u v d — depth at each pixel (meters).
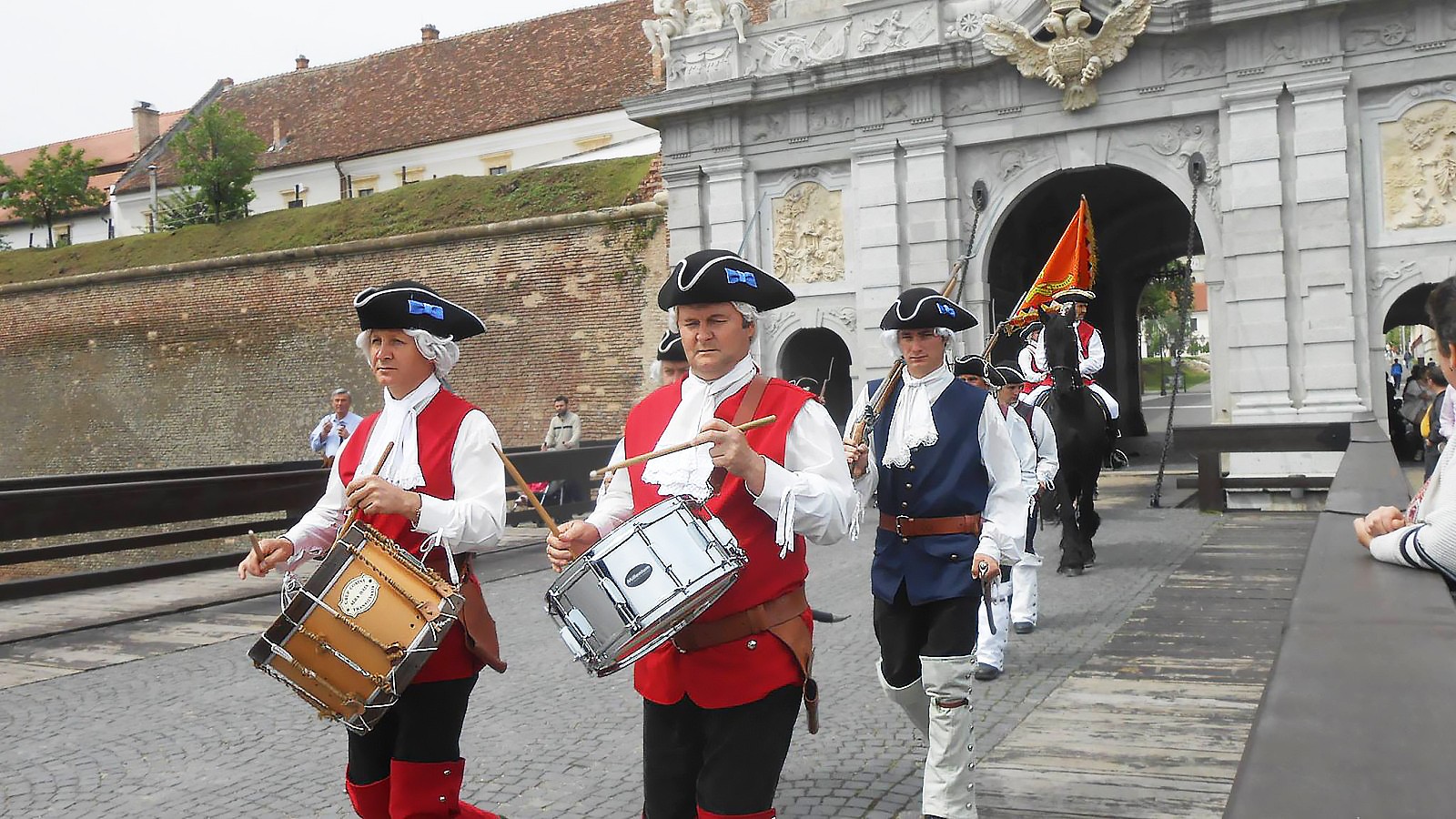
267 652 3.34
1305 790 1.27
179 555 25.31
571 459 16.05
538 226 23.20
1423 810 1.20
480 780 5.37
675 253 19.88
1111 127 16.94
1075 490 10.59
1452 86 14.98
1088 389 10.77
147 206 42.44
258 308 26.67
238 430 26.92
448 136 34.25
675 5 19.52
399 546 3.46
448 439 3.77
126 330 28.42
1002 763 5.30
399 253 24.88
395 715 3.82
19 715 6.68
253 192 33.09
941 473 4.82
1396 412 20.33
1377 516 3.09
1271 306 15.77
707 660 3.19
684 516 3.06
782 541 3.05
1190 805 4.67
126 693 7.19
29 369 29.77
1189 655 7.25
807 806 4.88
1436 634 1.98
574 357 22.97
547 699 6.83
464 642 3.67
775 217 19.23
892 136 18.08
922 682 4.76
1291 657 1.87
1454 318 2.86
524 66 35.28
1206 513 14.51
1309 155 15.54
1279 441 14.29
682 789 3.30
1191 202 16.47
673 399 3.52
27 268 30.12
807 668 3.29
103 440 28.77
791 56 18.72
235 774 5.56
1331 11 15.27
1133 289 28.59
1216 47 16.16
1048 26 16.83
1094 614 8.67
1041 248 22.41
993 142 17.66
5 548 24.84
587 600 3.02
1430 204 15.19
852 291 18.67
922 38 17.67
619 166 23.83
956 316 5.00
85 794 5.29
